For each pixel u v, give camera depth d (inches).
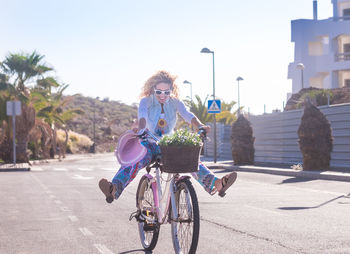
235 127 1069.1
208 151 1870.1
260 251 247.8
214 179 220.1
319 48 2065.7
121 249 258.4
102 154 2869.1
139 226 263.0
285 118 1121.4
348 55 1987.0
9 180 796.0
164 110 240.1
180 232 221.6
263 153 1229.1
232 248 255.3
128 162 224.4
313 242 269.9
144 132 225.8
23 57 1513.3
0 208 437.7
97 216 382.9
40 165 1416.1
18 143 1488.7
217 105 1182.9
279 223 338.0
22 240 285.6
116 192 226.7
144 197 251.0
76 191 600.1
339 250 248.7
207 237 286.8
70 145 2883.9
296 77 2065.7
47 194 562.9
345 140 903.1
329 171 788.0
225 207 429.1
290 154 1101.7
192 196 205.2
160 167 224.7
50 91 1738.4
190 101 2167.8
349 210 406.3
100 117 5610.2
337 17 2001.7
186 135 209.8
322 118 812.6
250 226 325.4
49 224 344.8
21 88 1521.9
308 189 593.0
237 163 1066.1
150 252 250.1
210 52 1230.3
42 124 1670.8
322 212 394.6
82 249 259.0
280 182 693.9
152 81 238.5
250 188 610.5
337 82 1983.3
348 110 893.2
